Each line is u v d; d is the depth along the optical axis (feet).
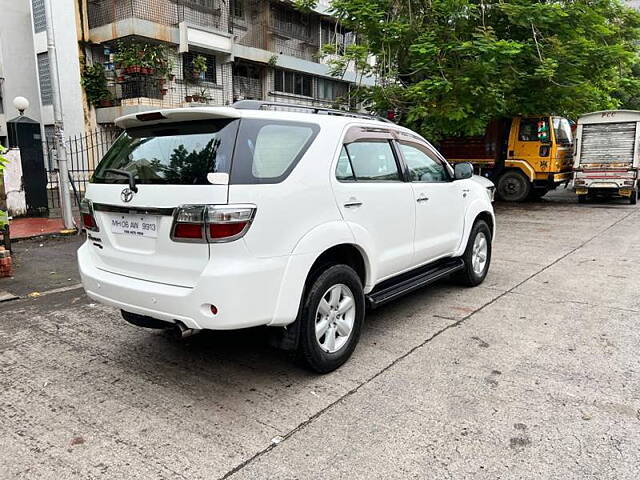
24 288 19.34
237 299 9.52
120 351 13.35
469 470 8.25
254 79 76.07
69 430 9.59
